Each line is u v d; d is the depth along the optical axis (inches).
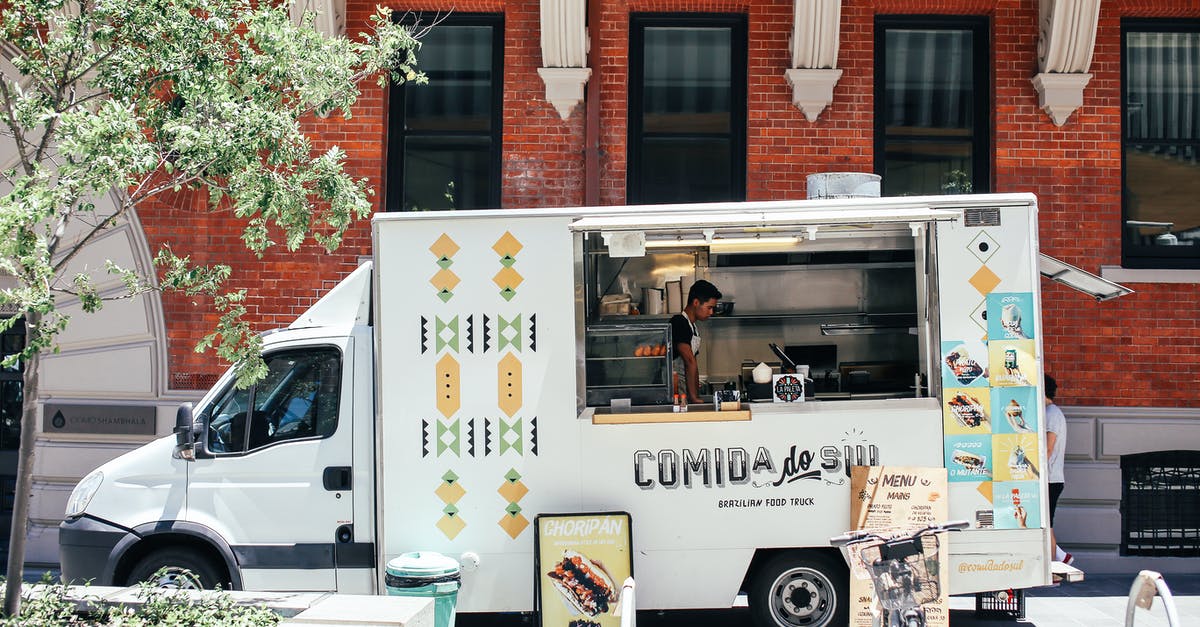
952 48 421.4
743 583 288.0
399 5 409.1
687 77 420.2
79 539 284.0
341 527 283.1
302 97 242.2
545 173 406.9
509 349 280.2
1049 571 275.9
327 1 390.0
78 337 402.0
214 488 285.4
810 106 403.9
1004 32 406.9
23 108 206.5
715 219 272.8
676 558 276.2
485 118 420.2
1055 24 394.0
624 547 272.4
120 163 200.1
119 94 217.9
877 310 361.7
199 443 288.7
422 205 419.5
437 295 281.4
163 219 402.3
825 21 397.7
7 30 222.8
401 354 281.1
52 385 403.2
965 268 279.6
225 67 235.9
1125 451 395.5
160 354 402.0
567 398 278.7
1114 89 405.1
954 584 275.1
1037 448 277.0
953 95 420.5
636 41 418.9
